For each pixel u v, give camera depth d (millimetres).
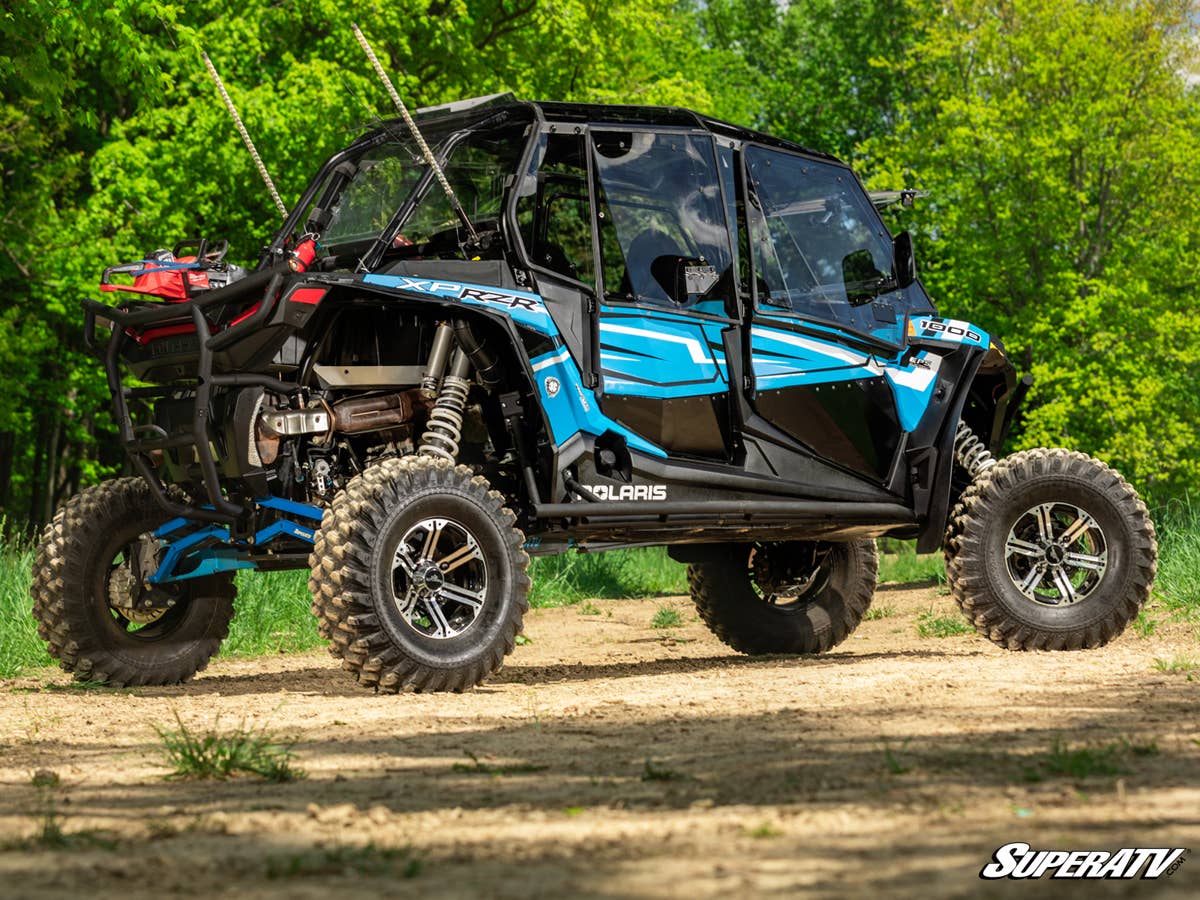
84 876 2740
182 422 7117
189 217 18938
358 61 18453
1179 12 22000
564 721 5375
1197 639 8461
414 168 7539
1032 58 22219
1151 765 3809
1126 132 22188
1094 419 21844
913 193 9219
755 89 42031
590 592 16375
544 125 7359
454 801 3600
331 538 6645
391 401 7199
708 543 9109
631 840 3006
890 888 2498
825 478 8023
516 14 20234
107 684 7727
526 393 7230
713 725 5035
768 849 2867
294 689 7406
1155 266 22578
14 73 14719
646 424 7461
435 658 6711
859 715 5145
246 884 2656
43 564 7641
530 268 7160
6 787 4066
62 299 19656
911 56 24438
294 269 7238
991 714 5047
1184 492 21609
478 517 6883
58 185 20250
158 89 16125
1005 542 8453
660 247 7566
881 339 8266
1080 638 8414
